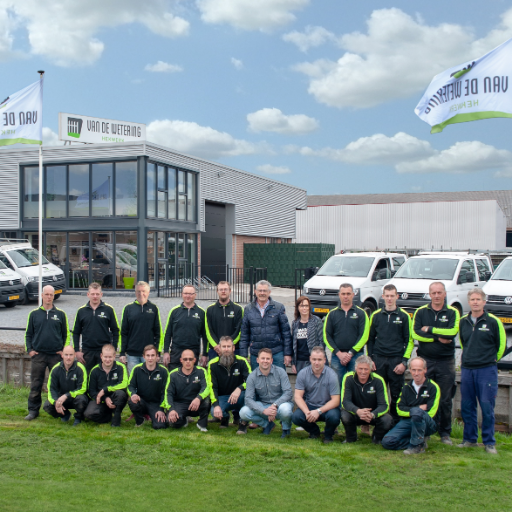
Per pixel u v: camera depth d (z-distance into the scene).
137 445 6.74
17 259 18.84
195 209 25.91
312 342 7.98
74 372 7.94
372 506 4.97
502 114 8.84
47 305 8.40
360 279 14.42
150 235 22.22
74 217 22.42
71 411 8.63
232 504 4.96
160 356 8.72
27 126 13.12
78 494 5.12
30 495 5.07
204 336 8.34
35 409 8.29
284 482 5.54
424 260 14.45
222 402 7.78
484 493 5.29
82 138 25.41
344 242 47.16
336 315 7.85
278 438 7.32
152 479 5.58
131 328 8.29
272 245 30.73
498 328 6.72
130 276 21.72
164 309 17.11
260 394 7.45
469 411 6.91
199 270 23.00
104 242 22.11
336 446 6.89
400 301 13.38
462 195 69.00
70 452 6.46
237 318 8.23
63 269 22.53
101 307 8.52
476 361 6.75
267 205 34.00
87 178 22.39
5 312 16.72
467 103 9.06
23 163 23.14
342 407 7.09
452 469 5.96
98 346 8.48
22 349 10.72
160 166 23.05
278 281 30.59
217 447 6.62
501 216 45.88
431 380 6.91
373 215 46.38
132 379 7.82
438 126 9.38
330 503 5.02
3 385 10.62
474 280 14.38
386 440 6.74
